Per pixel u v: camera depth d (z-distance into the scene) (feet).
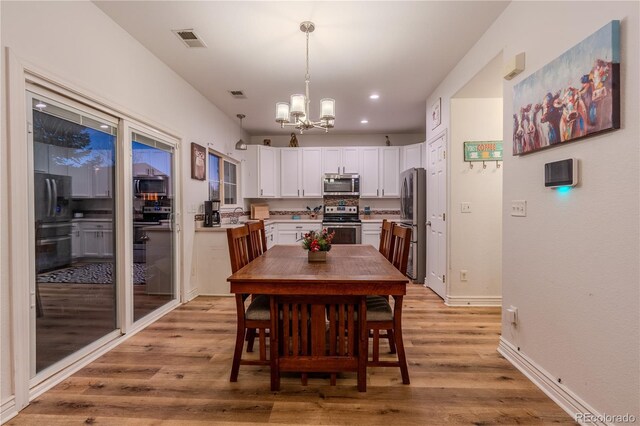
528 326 6.69
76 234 7.27
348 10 7.66
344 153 19.77
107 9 7.54
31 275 6.12
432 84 12.35
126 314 8.64
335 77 11.62
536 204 6.40
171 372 6.89
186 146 11.95
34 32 5.86
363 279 5.96
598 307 4.90
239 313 6.49
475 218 11.35
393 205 20.83
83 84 7.02
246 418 5.42
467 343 8.30
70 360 6.93
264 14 7.82
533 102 6.33
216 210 13.99
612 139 4.63
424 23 8.20
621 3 4.48
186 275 11.96
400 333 6.38
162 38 8.87
